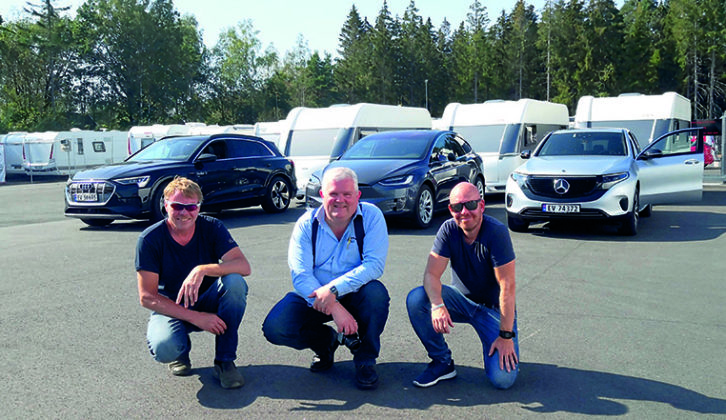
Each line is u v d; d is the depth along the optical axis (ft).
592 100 52.95
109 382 12.15
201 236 12.50
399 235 29.96
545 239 28.17
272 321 12.36
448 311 12.41
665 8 253.44
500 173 45.44
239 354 13.83
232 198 37.83
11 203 54.49
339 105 48.01
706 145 69.36
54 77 202.08
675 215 35.29
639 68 216.74
